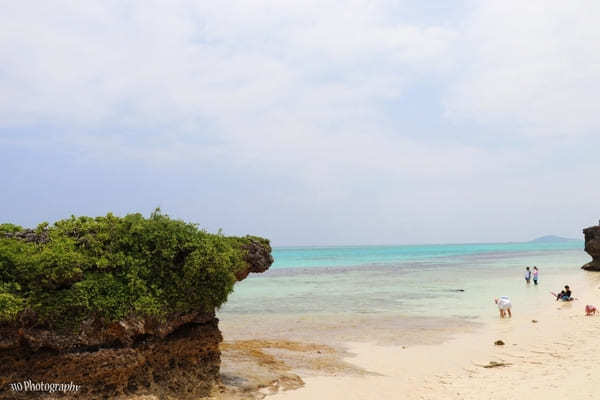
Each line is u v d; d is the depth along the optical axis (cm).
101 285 915
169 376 1005
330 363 1412
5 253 862
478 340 1744
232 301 3067
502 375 1234
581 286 3666
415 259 10194
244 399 1043
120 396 913
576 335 1717
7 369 849
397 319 2292
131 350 927
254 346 1648
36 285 866
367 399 1070
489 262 8162
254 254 1185
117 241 982
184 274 998
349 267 7288
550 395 1024
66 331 880
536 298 2991
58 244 923
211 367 1084
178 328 1042
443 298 3122
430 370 1330
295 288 3944
